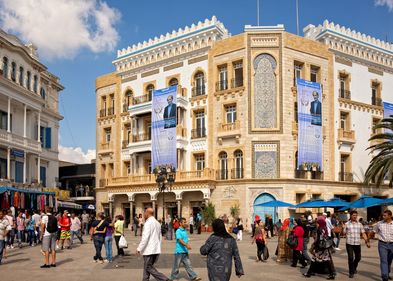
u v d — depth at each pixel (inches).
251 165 1562.5
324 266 539.5
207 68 1702.8
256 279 529.3
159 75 1843.0
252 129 1573.6
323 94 1669.5
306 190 1569.9
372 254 832.3
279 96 1577.3
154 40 1871.3
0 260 669.9
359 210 1706.4
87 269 619.8
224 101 1646.2
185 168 1711.4
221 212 1587.1
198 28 1740.9
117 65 1994.3
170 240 1214.3
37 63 1777.8
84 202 2263.8
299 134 1566.2
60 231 944.9
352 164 1715.1
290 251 692.7
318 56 1676.9
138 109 1815.9
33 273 580.7
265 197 1544.0
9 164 1481.3
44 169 1897.1
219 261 327.9
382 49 1883.6
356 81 1787.6
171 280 470.9
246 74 1601.9
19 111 1684.3
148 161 1838.1
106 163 1994.3
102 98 2058.3
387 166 1232.8
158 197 1764.3
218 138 1636.3
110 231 705.0
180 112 1724.9
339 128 1699.1
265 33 1609.3
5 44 1524.4
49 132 1929.1
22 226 981.2
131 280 521.7
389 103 1883.6
